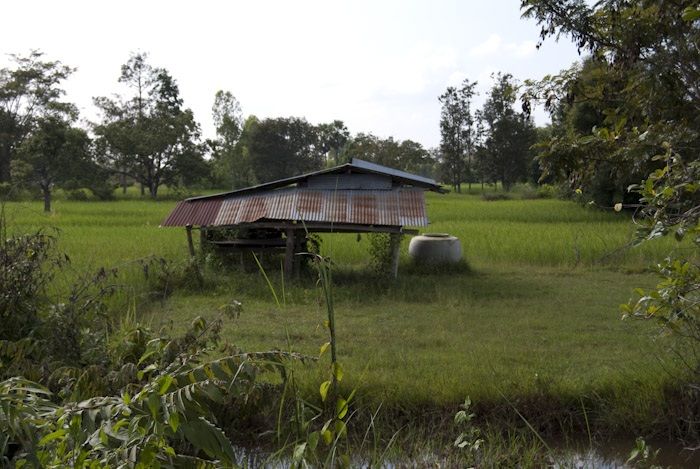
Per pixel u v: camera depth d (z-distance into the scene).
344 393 6.56
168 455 3.28
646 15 7.65
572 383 6.81
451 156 96.12
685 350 7.04
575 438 6.20
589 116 29.50
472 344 8.94
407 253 18.11
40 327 6.27
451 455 5.64
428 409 6.52
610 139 6.27
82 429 3.21
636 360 7.90
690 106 7.38
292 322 10.52
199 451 5.30
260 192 15.48
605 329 9.83
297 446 3.19
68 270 12.57
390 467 5.52
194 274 13.26
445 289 13.28
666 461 5.77
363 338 9.37
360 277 14.65
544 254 17.83
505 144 88.94
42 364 5.49
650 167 6.70
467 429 6.09
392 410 6.48
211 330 5.98
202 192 79.12
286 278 14.15
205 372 3.29
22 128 67.12
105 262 15.19
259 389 5.45
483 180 105.44
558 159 6.82
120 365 5.88
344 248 18.81
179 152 71.81
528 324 10.22
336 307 11.74
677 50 7.45
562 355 8.28
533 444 5.72
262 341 9.19
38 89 66.81
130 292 11.41
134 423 2.90
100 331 6.98
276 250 15.43
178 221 15.20
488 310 11.39
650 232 4.54
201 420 3.17
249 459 5.58
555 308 11.54
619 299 12.35
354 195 14.82
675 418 6.25
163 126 72.06
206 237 15.93
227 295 12.62
